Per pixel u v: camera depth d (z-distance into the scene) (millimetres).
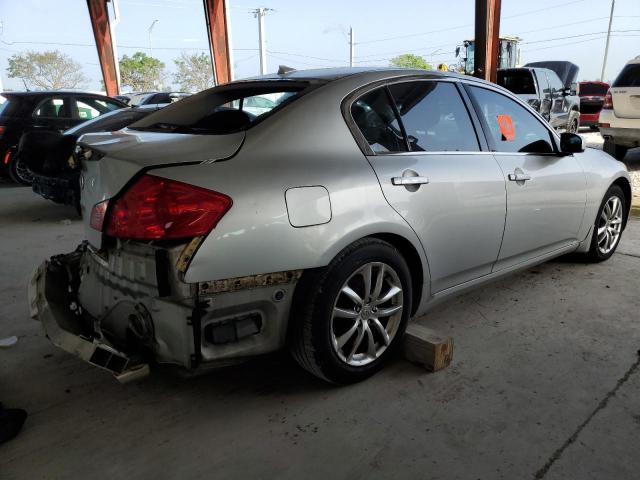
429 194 2643
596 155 4094
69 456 2084
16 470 2004
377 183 2430
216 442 2164
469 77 3193
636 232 5246
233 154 2129
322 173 2268
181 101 3014
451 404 2402
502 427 2236
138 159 2035
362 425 2264
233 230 2012
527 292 3717
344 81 2598
